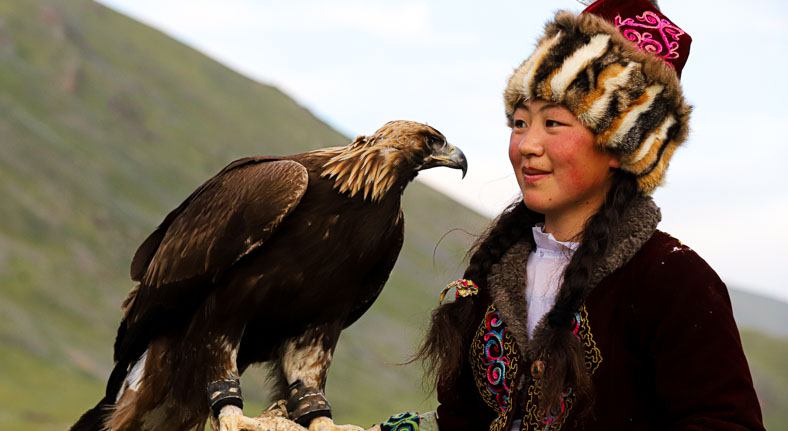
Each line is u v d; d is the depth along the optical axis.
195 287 8.95
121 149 188.88
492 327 6.24
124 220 160.62
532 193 5.97
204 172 196.88
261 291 8.57
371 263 8.88
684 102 5.87
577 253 5.73
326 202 8.56
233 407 8.08
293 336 8.79
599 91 5.70
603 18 6.11
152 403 9.24
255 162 9.08
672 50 5.98
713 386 5.36
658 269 5.61
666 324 5.53
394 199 8.77
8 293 124.25
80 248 145.38
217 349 8.57
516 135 6.13
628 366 5.69
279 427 7.54
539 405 5.73
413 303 173.38
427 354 6.36
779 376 165.12
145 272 9.72
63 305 128.25
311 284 8.58
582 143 5.81
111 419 9.45
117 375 9.97
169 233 9.38
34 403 94.44
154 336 9.47
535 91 5.85
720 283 5.62
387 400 133.62
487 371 6.26
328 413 8.48
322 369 8.77
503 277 6.24
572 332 5.76
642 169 5.77
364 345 154.00
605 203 5.82
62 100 192.75
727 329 5.44
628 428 5.71
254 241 8.49
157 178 185.38
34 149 165.75
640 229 5.73
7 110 174.50
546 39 6.01
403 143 8.66
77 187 163.25
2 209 143.25
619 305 5.70
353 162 8.57
